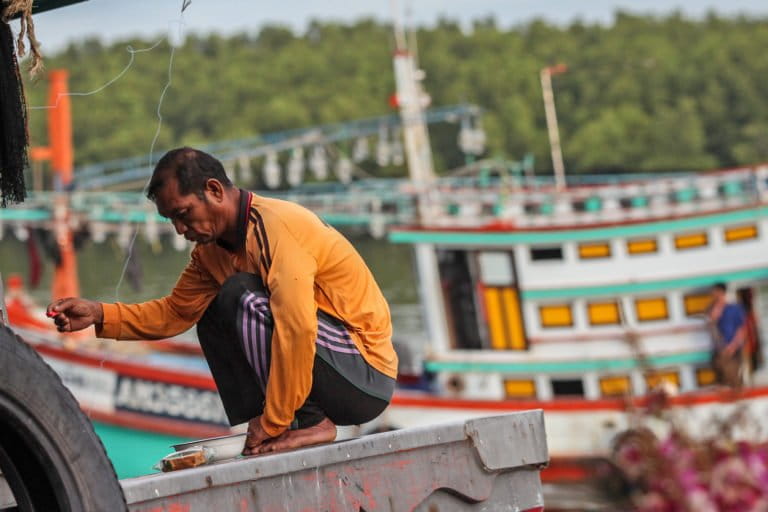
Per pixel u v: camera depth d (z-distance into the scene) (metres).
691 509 15.04
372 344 5.45
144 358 21.72
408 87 24.62
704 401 19.45
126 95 88.12
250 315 5.16
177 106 94.38
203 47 109.88
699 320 21.62
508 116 103.81
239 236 5.30
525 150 101.38
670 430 16.89
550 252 21.88
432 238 22.12
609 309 21.80
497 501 5.32
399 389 22.17
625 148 102.06
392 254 56.81
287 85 106.62
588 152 101.06
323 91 107.50
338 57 112.31
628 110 104.94
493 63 110.75
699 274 21.66
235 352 5.43
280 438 5.20
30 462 3.84
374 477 4.88
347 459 4.79
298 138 28.33
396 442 4.95
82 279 39.28
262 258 5.20
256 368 5.20
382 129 26.39
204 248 5.61
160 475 4.29
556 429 20.77
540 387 21.89
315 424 5.33
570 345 21.80
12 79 4.75
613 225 21.64
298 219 5.28
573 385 21.84
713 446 15.75
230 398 5.50
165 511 4.22
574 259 21.80
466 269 22.20
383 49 114.31
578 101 108.06
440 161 93.38
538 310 21.92
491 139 99.69
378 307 5.51
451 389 22.09
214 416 20.88
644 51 110.25
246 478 4.45
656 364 21.48
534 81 108.25
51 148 22.86
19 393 3.71
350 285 5.39
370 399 5.40
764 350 21.92
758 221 21.69
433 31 117.19
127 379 20.91
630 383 21.52
